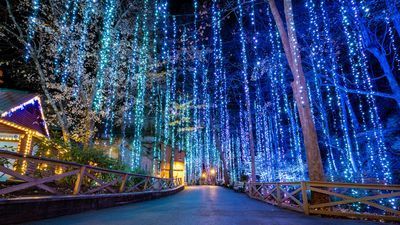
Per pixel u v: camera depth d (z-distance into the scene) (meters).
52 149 12.49
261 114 28.12
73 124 19.45
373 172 17.92
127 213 8.84
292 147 27.86
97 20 18.16
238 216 8.55
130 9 18.98
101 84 18.03
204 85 28.27
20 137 16.92
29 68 18.47
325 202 9.84
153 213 8.93
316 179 10.64
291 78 25.70
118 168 14.55
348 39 14.77
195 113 32.84
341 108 22.12
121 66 20.20
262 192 15.85
